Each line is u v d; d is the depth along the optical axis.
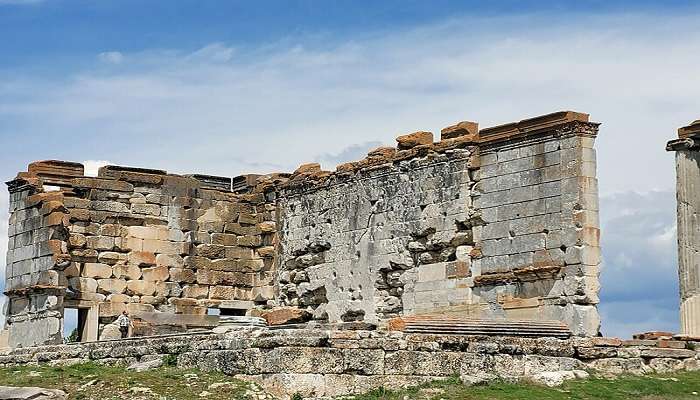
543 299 41.94
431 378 35.59
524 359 37.16
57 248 50.66
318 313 52.38
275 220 55.75
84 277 51.84
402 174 48.25
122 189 53.28
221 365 35.97
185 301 54.28
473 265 44.59
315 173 53.38
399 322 37.75
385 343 35.22
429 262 46.72
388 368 35.09
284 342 34.34
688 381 37.56
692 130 44.66
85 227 52.19
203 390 33.94
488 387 35.28
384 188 49.09
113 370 37.88
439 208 46.22
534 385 35.72
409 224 47.59
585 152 41.50
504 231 43.56
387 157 49.12
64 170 52.69
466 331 38.34
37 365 41.75
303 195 54.03
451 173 45.84
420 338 35.88
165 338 38.94
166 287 53.84
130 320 51.28
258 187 56.69
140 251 53.38
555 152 42.09
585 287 40.75
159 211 54.12
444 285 45.81
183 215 54.78
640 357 38.94
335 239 51.72
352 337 35.06
